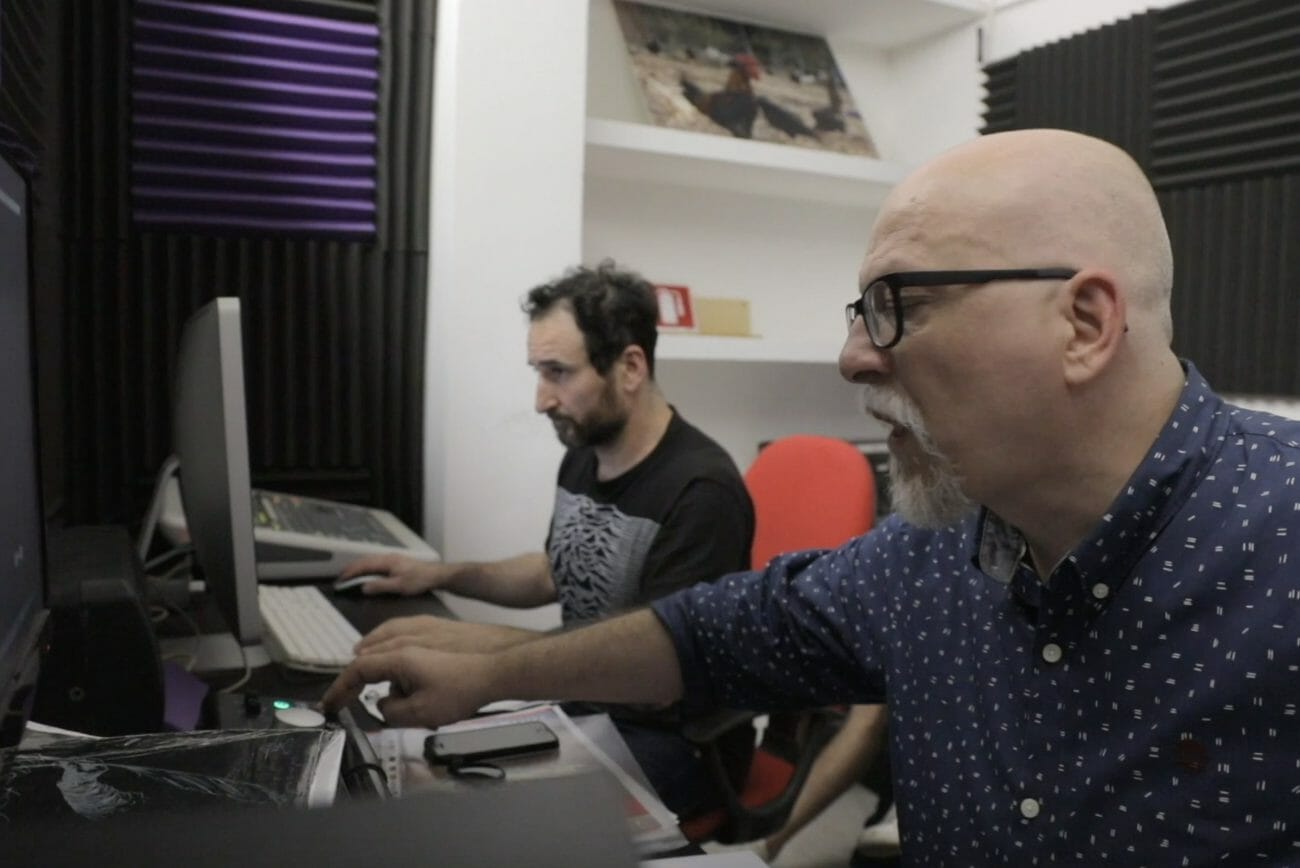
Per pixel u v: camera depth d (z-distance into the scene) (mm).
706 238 2930
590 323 1684
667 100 2650
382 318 2350
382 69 2291
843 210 3152
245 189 2223
